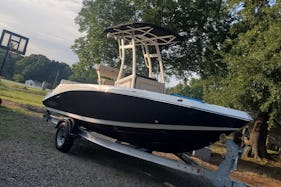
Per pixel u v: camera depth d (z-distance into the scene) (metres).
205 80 18.77
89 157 8.67
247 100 15.84
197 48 17.64
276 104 14.19
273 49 13.19
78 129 8.73
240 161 17.16
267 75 13.62
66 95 9.21
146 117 7.30
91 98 8.12
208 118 6.75
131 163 9.11
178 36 8.43
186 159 8.09
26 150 7.59
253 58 13.78
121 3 18.67
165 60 17.73
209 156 13.16
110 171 7.65
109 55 18.89
